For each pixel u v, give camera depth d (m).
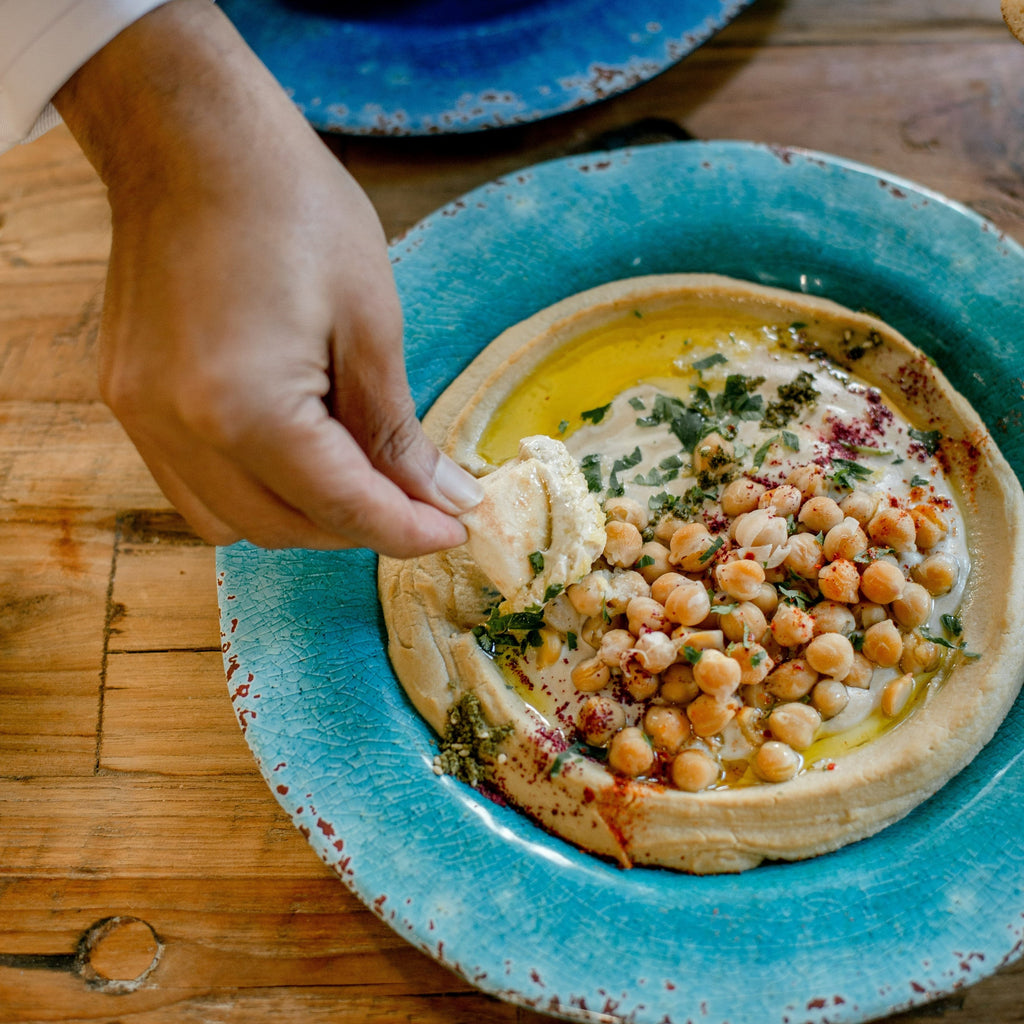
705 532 0.38
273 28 0.49
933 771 0.36
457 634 0.39
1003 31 0.50
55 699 0.40
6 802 0.39
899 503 0.40
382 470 0.35
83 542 0.43
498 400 0.42
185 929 0.37
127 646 0.41
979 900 0.34
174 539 0.42
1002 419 0.41
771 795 0.36
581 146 0.49
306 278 0.31
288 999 0.36
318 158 0.32
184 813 0.38
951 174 0.47
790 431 0.41
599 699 0.38
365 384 0.34
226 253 0.31
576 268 0.43
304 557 0.39
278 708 0.37
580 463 0.41
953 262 0.42
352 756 0.36
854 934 0.34
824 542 0.39
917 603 0.38
